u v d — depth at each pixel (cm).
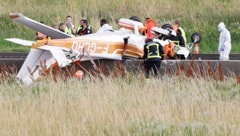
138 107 4853
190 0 10856
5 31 10181
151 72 6475
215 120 4538
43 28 7044
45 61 6381
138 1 10794
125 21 7125
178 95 5312
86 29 8056
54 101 5047
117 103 4950
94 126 4322
